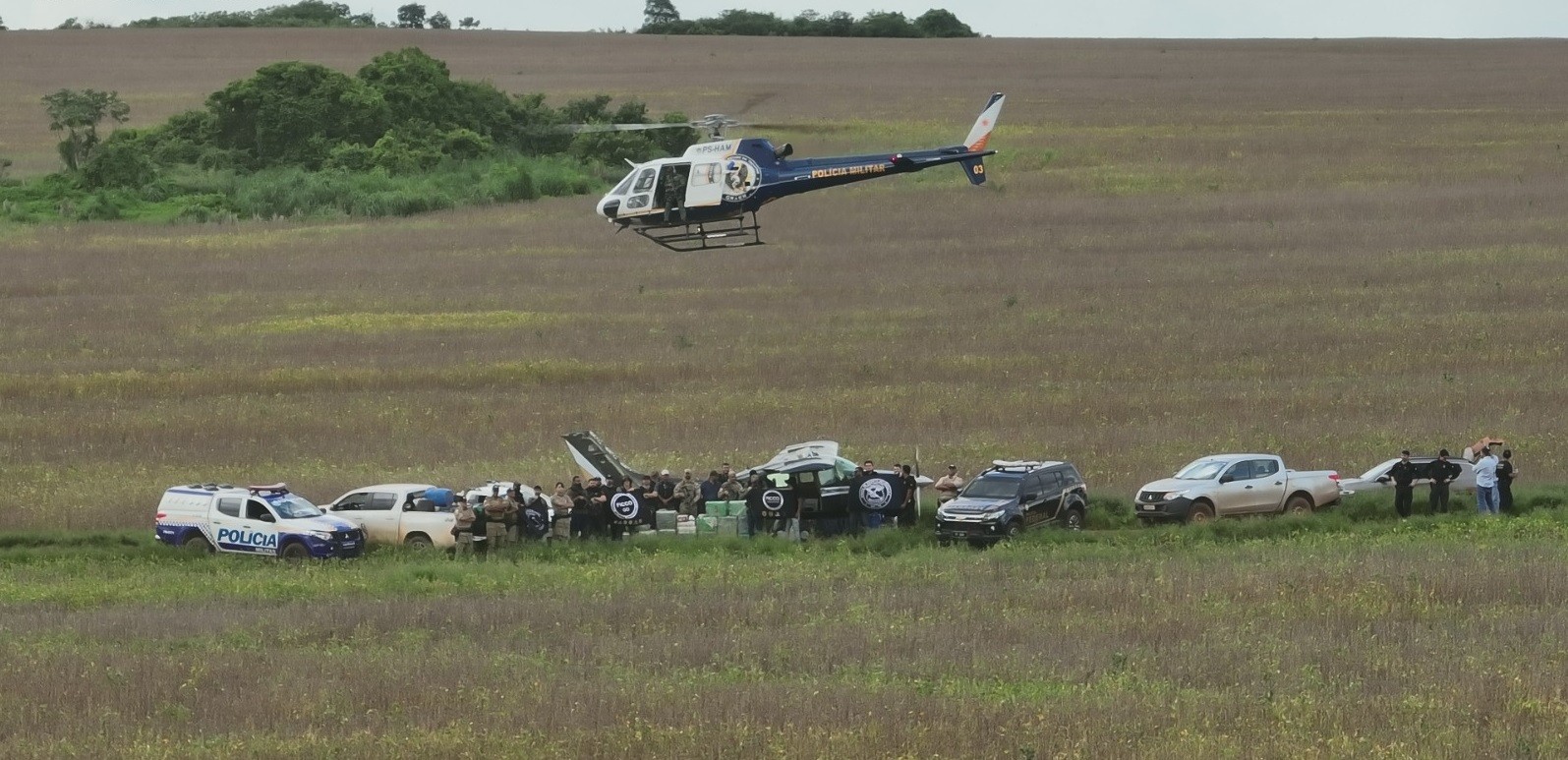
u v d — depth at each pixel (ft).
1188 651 302.04
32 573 412.36
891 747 244.01
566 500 450.30
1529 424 547.08
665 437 570.87
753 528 449.89
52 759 248.52
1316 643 306.55
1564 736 248.11
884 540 438.40
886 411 594.24
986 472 450.71
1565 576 352.49
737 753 242.37
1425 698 268.62
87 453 563.48
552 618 342.64
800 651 306.96
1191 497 448.65
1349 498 465.06
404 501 455.22
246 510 437.17
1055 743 245.04
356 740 253.03
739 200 469.16
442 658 306.14
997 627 324.80
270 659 308.81
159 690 283.79
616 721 259.60
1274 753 240.32
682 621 339.36
